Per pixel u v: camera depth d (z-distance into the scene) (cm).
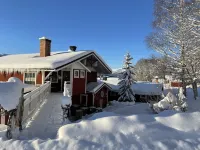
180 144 593
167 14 2191
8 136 609
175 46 2277
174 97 1420
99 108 1905
